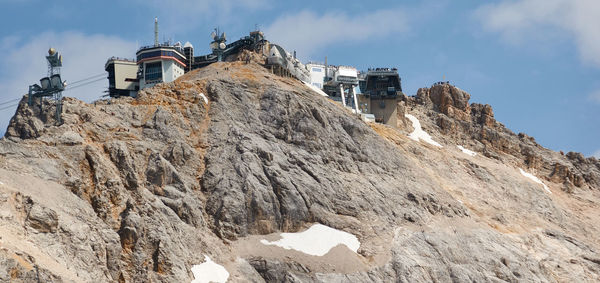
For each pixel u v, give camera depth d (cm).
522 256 16988
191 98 17162
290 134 17162
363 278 14162
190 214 14038
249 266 13688
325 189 15975
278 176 15462
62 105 15275
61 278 10150
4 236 10144
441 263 15425
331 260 14375
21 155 12544
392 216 16262
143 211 12950
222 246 13938
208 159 15625
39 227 10888
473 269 15788
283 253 14212
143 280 11944
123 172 13488
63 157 12925
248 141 16150
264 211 14812
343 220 15525
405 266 14700
